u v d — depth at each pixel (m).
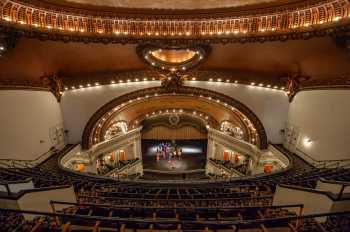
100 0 13.30
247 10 13.55
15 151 13.83
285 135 19.28
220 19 14.05
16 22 11.89
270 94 18.55
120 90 18.73
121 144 22.83
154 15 14.18
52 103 17.38
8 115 13.67
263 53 15.91
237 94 18.88
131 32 14.56
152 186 10.60
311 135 15.88
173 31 14.66
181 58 17.52
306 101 16.42
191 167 26.03
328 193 5.69
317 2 11.64
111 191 8.95
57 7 12.88
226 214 6.01
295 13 12.60
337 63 13.80
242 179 12.29
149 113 23.14
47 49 14.57
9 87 14.02
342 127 13.47
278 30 13.24
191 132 26.30
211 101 20.39
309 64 15.20
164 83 18.41
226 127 23.09
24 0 11.74
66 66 16.56
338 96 13.85
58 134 18.09
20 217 5.04
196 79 18.42
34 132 15.45
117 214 6.08
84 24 13.81
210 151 24.88
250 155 20.95
